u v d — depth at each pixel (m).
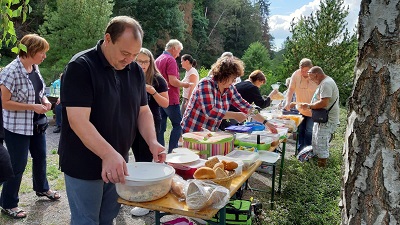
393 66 1.24
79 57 1.57
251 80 4.34
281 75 10.76
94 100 1.59
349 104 1.41
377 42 1.27
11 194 3.00
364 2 1.30
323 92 4.30
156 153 1.82
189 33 32.69
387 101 1.26
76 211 1.72
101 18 18.44
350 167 1.37
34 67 2.96
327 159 4.64
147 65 3.03
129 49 1.55
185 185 1.66
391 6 1.23
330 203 3.14
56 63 18.14
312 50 9.83
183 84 4.41
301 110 4.68
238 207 2.54
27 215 3.11
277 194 3.74
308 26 10.05
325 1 9.80
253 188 3.93
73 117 1.52
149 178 1.56
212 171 1.72
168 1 26.91
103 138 1.54
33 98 2.86
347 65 9.68
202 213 1.51
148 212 3.28
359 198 1.32
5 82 2.68
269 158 2.58
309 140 5.23
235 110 3.65
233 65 2.85
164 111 4.43
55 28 18.69
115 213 1.93
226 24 38.53
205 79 2.92
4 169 2.22
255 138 2.86
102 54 1.62
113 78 1.66
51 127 7.29
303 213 2.98
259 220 2.90
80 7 18.28
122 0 25.94
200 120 2.92
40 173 3.34
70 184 1.69
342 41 9.72
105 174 1.44
